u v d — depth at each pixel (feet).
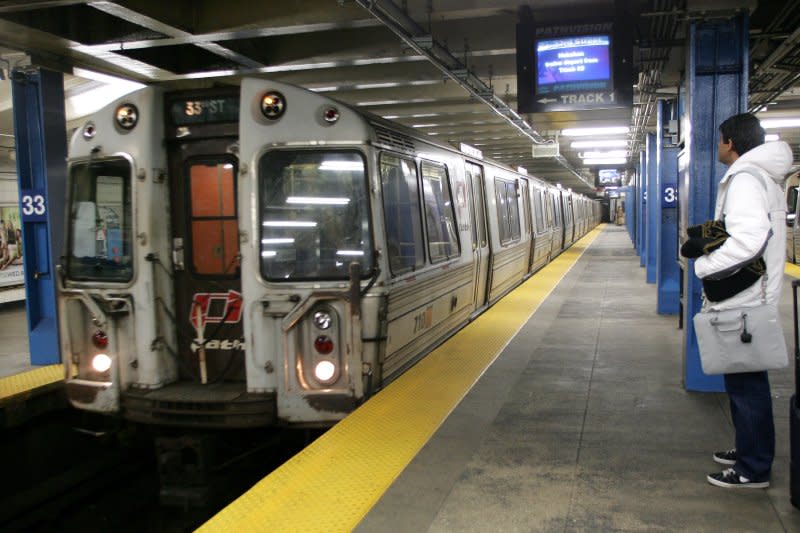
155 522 19.40
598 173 104.94
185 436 16.98
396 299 18.22
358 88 41.45
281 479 12.84
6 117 38.29
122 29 26.40
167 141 18.04
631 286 43.91
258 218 16.76
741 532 10.61
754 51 26.45
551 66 24.49
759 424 11.88
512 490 12.34
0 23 22.74
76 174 18.83
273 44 32.35
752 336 11.24
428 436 15.15
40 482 21.75
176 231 18.20
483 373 20.74
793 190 61.21
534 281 47.21
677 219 32.19
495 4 24.93
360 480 12.75
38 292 26.08
